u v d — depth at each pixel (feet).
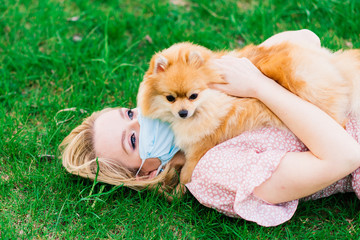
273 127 8.57
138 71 13.67
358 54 9.00
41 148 11.23
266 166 8.08
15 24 14.89
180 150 9.78
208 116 8.64
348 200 9.87
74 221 9.54
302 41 9.82
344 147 7.66
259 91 8.39
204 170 8.72
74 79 13.15
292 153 8.22
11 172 10.57
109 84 13.16
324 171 7.74
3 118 11.75
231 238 9.23
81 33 14.97
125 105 12.57
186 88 8.43
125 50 14.19
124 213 9.68
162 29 14.78
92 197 9.98
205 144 8.93
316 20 14.90
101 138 9.66
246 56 9.48
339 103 8.31
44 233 9.06
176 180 9.91
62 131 11.73
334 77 8.40
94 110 12.24
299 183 7.91
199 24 15.24
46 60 13.75
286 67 8.51
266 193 8.30
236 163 8.43
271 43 10.33
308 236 9.05
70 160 9.86
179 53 8.75
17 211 9.57
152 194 9.77
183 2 16.29
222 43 14.38
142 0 16.17
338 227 9.25
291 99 8.21
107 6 16.16
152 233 9.21
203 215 9.70
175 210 9.70
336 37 14.06
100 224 9.35
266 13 15.02
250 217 8.49
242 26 14.78
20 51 13.97
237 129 8.67
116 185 9.70
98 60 13.44
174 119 9.07
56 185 10.18
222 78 8.79
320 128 7.84
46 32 14.65
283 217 8.68
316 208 9.72
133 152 9.54
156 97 8.89
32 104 12.53
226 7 15.71
